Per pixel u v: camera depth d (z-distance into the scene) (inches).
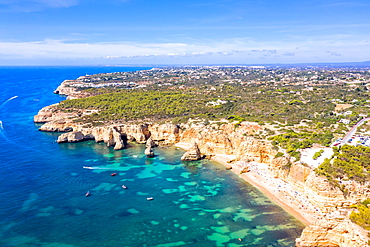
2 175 4087.1
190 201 3533.5
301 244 2635.3
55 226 2930.6
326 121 5418.3
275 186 3828.7
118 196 3614.7
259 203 3469.5
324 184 3085.6
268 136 4707.2
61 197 3531.0
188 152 4977.9
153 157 5098.4
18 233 2792.8
